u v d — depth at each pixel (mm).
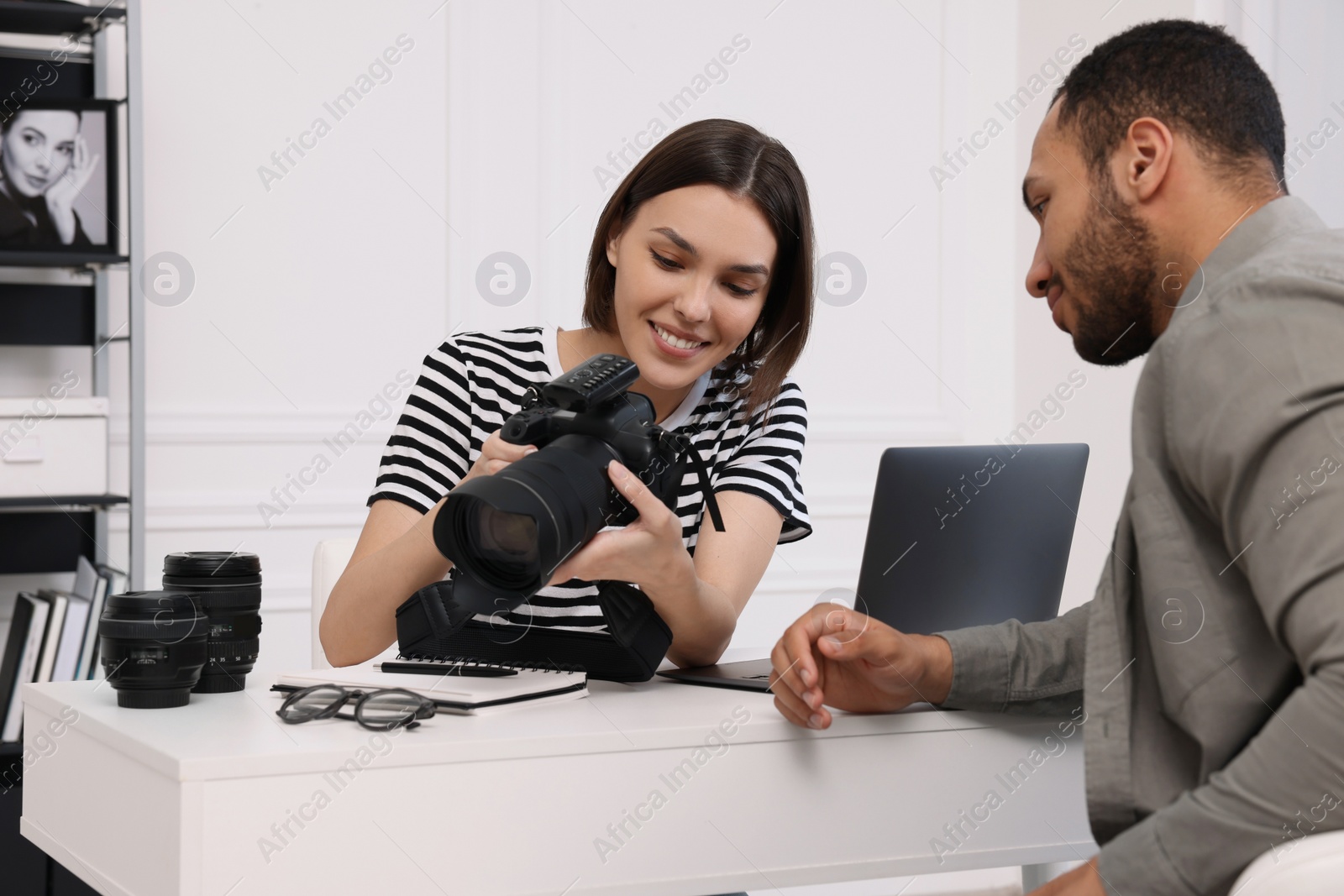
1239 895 683
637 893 871
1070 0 3229
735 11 3129
